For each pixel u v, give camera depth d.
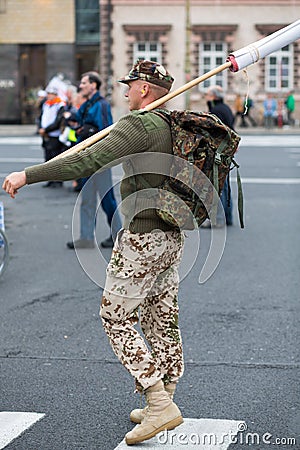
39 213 16.64
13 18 53.03
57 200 18.42
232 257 12.38
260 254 12.62
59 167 5.33
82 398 6.68
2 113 53.59
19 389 6.89
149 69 5.65
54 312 9.40
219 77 52.16
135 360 5.63
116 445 5.76
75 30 52.75
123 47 52.03
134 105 5.73
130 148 5.36
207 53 52.44
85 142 5.54
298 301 9.85
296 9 52.00
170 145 5.41
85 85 12.49
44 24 52.94
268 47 5.92
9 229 14.87
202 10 52.03
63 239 13.94
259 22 52.09
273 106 47.56
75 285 10.73
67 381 7.09
